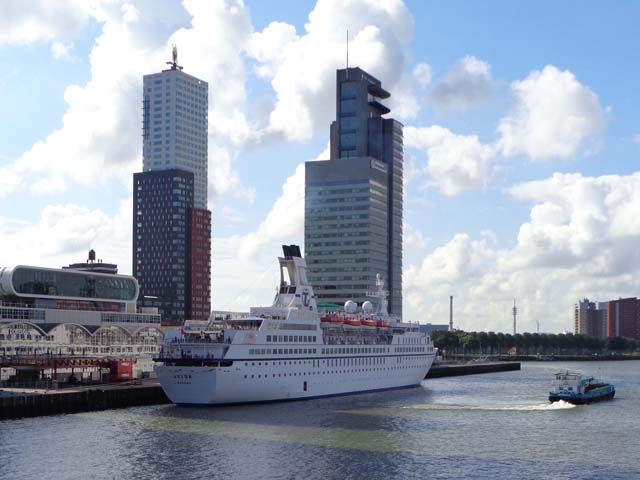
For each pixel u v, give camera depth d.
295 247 163.50
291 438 107.81
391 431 114.88
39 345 177.12
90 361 156.12
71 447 100.25
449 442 106.50
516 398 167.75
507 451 100.62
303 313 157.75
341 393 164.25
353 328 175.00
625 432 116.56
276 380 145.38
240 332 138.50
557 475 87.50
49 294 195.00
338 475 86.62
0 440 104.44
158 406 139.62
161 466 90.38
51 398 127.00
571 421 128.25
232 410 134.62
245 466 90.56
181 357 139.62
